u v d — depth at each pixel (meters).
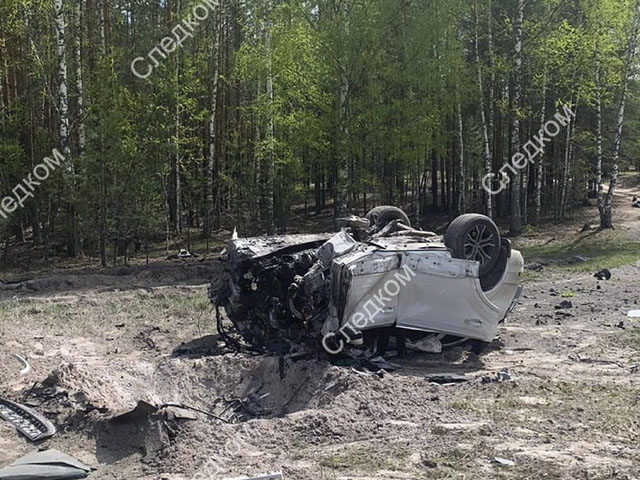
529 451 5.83
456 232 9.18
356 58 20.56
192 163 28.59
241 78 25.02
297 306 8.87
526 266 17.56
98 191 18.75
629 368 8.60
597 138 26.98
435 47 22.28
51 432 6.55
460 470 5.44
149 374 8.91
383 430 6.39
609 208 26.67
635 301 13.05
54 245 23.17
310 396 7.95
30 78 22.25
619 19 24.30
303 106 22.78
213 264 18.05
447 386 7.72
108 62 19.98
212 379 8.85
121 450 6.25
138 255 22.28
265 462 5.70
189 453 5.94
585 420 6.62
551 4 25.61
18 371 8.72
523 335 10.52
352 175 22.39
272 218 22.58
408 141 21.61
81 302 13.38
